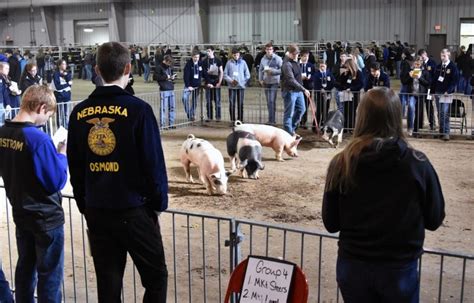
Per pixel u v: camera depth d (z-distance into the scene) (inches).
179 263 220.5
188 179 340.8
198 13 1272.1
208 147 316.5
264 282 112.4
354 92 462.0
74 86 1031.6
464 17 1022.4
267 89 514.9
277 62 510.9
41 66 1026.1
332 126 425.1
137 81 1115.9
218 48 1186.6
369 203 100.1
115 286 123.5
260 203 299.6
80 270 213.9
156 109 601.9
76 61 1262.3
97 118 117.9
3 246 239.0
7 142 147.3
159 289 125.6
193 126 541.6
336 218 106.3
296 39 1189.1
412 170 97.9
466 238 245.3
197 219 272.4
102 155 117.6
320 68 485.7
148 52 1181.1
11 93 442.0
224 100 654.5
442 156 402.9
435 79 463.2
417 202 99.0
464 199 302.5
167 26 1359.5
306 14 1171.9
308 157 403.5
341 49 879.7
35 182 145.8
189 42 1331.2
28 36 1590.8
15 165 145.9
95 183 119.5
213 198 308.8
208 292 195.8
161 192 119.3
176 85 1011.9
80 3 1445.6
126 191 118.0
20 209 147.8
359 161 99.7
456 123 514.6
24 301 155.9
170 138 484.7
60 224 151.6
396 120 100.7
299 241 242.7
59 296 154.3
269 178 348.2
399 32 1083.3
